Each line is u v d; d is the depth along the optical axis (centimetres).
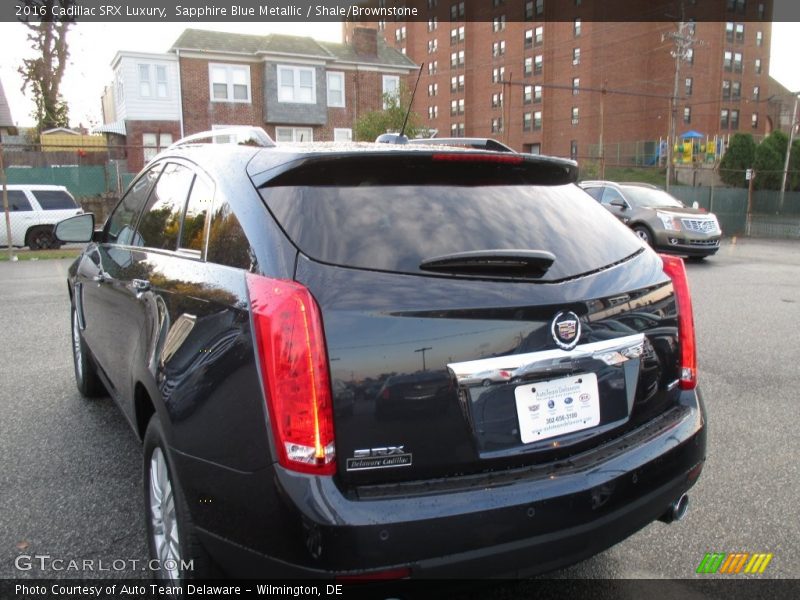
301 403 179
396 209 211
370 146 238
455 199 224
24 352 606
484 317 195
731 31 6469
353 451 182
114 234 384
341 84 3794
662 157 5325
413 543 179
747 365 586
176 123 3462
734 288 1049
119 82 3516
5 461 368
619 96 6234
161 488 238
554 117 6519
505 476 198
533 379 204
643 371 232
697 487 353
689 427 238
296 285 185
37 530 298
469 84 7481
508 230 221
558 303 207
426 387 188
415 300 190
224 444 196
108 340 346
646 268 244
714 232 1439
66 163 2983
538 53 6594
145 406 277
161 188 315
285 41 3684
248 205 216
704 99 6375
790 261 1511
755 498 340
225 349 197
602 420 220
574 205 254
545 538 195
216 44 3531
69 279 479
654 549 295
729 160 4284
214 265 224
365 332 183
